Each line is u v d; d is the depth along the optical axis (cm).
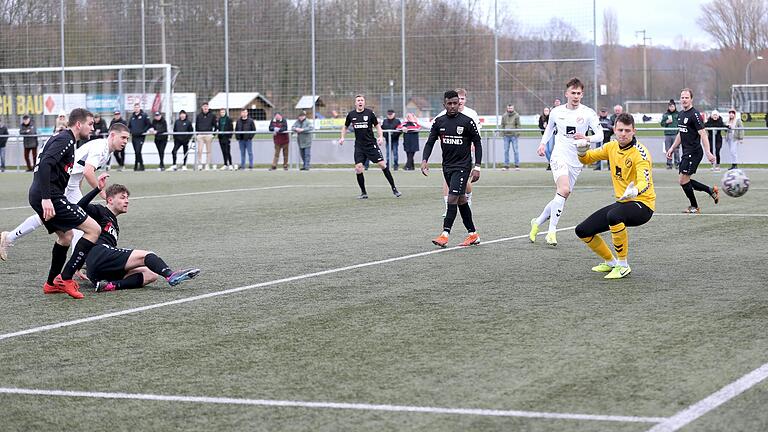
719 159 4088
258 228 2144
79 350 1024
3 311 1242
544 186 3306
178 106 5244
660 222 2117
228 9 5122
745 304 1195
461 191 1750
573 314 1154
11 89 5500
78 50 5391
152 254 1374
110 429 760
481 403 802
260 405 812
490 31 4766
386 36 4903
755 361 912
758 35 11506
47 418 793
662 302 1219
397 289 1345
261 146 4997
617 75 12194
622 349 972
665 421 741
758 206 2464
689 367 896
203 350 1011
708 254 1630
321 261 1623
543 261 1585
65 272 1328
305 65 5038
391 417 770
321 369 923
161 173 4550
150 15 5266
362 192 2923
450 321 1127
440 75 4847
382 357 963
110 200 1412
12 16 5475
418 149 4469
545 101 4719
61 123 2931
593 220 1423
